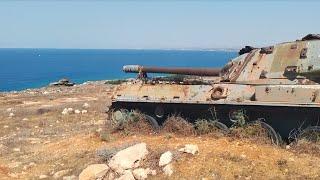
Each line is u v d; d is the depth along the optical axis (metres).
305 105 13.89
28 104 34.25
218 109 15.70
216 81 16.84
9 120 25.92
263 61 16.17
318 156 13.34
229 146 14.20
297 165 12.55
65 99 37.31
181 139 15.39
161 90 17.08
